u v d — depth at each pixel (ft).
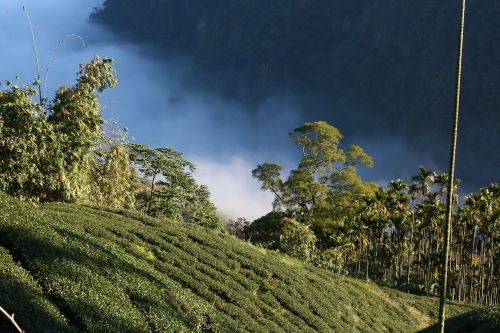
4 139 99.04
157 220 133.28
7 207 69.97
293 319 110.32
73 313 54.24
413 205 278.05
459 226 261.03
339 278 171.01
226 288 104.63
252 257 132.87
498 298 275.59
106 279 65.41
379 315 148.77
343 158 255.29
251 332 92.17
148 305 65.87
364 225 256.52
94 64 125.80
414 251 290.97
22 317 47.57
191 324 72.23
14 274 53.62
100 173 140.46
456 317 99.96
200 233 135.54
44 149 105.50
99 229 103.65
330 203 249.96
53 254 62.44
